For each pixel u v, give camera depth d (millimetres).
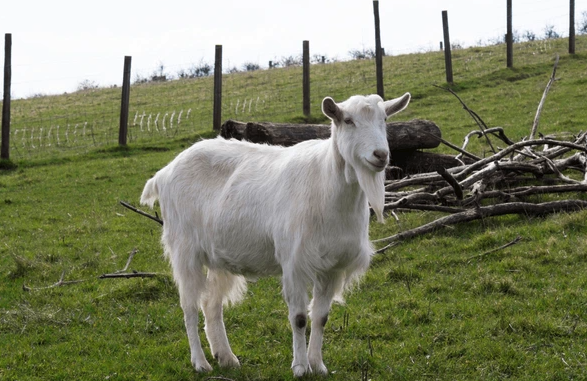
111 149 22672
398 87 29812
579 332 6766
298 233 5785
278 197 6008
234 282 6996
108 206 15188
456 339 6887
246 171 6410
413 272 8812
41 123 30312
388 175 13430
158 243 11805
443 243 9977
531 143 11078
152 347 7324
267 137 12992
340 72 36812
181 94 35781
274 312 8070
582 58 32094
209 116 28641
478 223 10648
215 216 6383
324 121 24812
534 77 28766
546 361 6266
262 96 32000
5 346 7500
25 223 14000
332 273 6059
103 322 8156
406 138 13430
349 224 5785
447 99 26250
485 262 9016
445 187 11109
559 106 21656
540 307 7457
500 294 7953
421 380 6105
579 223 9906
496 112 22359
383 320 7445
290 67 42844
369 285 8672
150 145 22984
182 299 6695
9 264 10922
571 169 13016
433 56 38750
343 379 6102
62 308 8703
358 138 5406
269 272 6359
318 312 6121
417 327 7238
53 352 7285
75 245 11914
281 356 6848
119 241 12055
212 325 6824
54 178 18656
